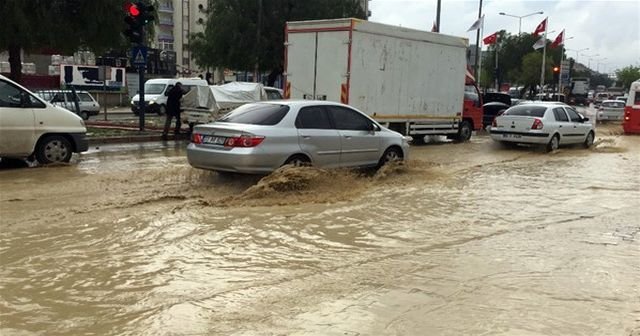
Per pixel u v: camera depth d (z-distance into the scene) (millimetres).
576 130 18797
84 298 4695
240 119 9930
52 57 51938
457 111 19328
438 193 9742
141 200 8352
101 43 19750
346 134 10609
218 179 10234
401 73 16891
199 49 38562
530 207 8844
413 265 5758
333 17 34094
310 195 9047
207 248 6125
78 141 11969
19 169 11227
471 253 6230
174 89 18016
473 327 4273
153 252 5930
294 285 5094
